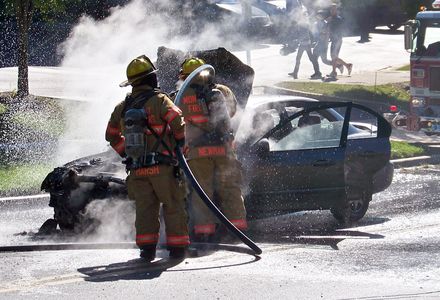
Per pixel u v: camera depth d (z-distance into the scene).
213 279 15.23
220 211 18.30
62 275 15.50
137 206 16.50
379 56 55.94
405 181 28.08
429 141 35.12
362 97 41.03
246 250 17.64
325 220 22.00
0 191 24.94
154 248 16.62
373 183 22.23
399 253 17.64
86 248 17.98
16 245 18.05
